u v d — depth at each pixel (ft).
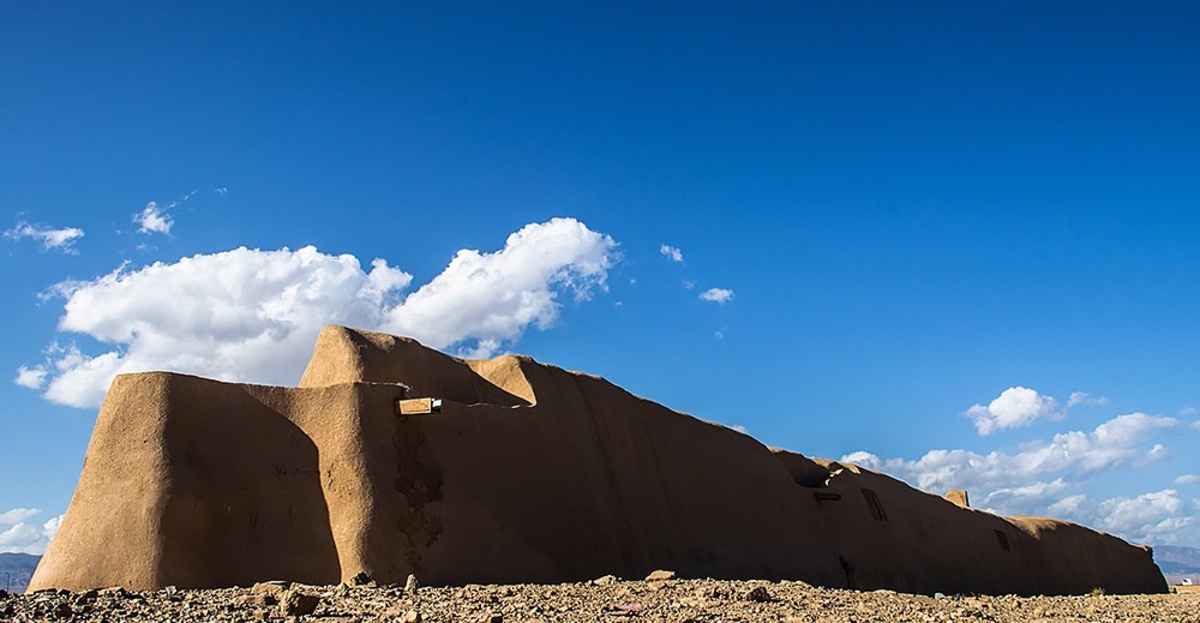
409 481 69.72
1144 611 69.97
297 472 66.85
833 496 113.70
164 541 60.23
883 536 119.24
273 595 52.34
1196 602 86.63
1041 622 56.85
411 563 66.80
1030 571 140.67
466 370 86.84
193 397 66.03
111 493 62.44
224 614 45.09
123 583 58.95
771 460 113.09
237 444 66.13
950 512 133.59
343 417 68.80
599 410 94.89
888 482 128.77
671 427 102.78
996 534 138.62
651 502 94.07
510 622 45.70
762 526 104.88
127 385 66.03
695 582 69.10
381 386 71.46
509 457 77.71
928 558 124.36
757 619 49.39
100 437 64.75
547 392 88.22
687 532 95.96
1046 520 150.71
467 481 73.36
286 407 68.80
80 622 42.09
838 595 65.62
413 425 71.97
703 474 102.32
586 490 82.74
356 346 78.74
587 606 52.70
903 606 60.44
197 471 63.77
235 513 64.08
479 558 71.05
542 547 75.82
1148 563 164.25
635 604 54.24
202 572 61.21
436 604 51.08
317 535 65.26
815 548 109.40
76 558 60.44
